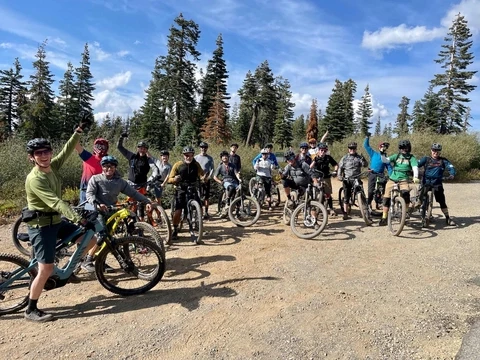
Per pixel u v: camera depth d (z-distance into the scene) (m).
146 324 3.64
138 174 6.69
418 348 3.26
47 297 4.22
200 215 6.33
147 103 49.25
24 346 3.22
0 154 11.05
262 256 5.77
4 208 8.47
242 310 3.95
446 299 4.25
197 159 8.77
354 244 6.48
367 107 57.31
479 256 5.83
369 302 4.17
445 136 20.11
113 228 4.55
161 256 4.38
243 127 57.91
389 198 7.57
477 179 17.70
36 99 37.69
